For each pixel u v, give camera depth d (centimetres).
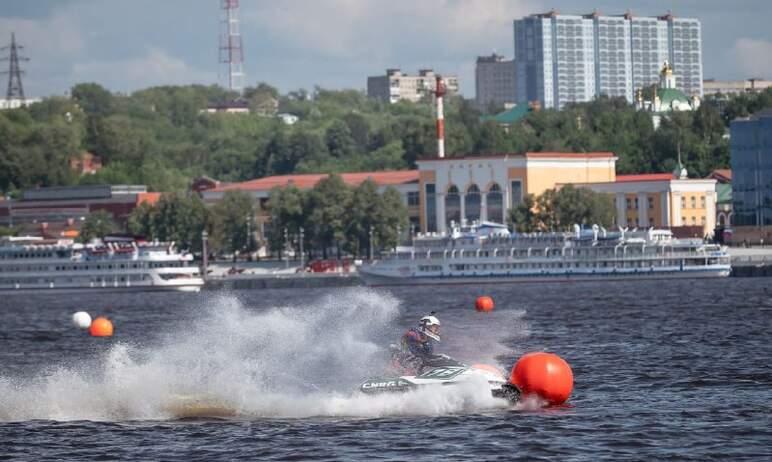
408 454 11250
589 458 10962
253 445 11819
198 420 13225
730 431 12069
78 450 11875
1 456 11694
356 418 13025
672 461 10794
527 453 11194
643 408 13575
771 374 16475
